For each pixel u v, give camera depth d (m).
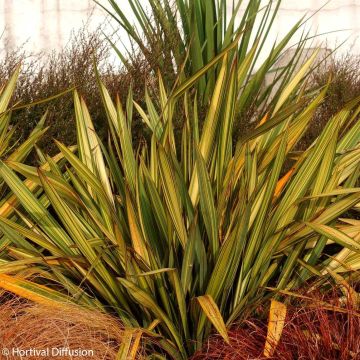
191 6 4.21
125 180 2.36
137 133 3.48
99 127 3.46
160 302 2.40
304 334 2.25
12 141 3.24
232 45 2.34
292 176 2.61
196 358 2.33
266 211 2.31
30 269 2.44
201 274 2.32
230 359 2.23
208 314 2.13
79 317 2.29
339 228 2.54
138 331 2.24
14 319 2.35
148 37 4.06
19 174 3.04
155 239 2.44
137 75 3.63
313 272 2.36
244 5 5.93
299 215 2.53
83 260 2.40
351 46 5.66
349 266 2.48
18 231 2.52
